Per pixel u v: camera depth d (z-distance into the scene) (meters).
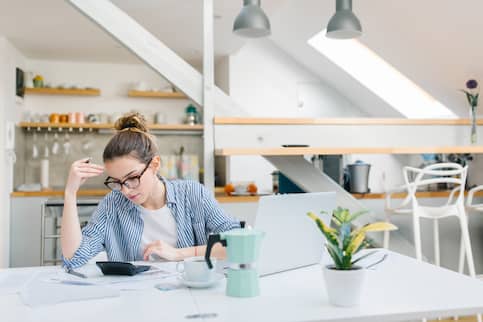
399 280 1.45
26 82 5.50
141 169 1.72
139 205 1.90
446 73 4.23
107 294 1.28
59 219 4.91
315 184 3.60
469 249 3.32
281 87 5.84
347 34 3.36
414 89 5.36
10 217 4.91
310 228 1.63
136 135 1.76
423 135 3.49
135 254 1.89
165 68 3.31
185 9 4.08
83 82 5.85
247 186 4.83
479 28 3.45
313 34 5.02
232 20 4.37
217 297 1.28
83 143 5.79
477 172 4.30
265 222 1.47
